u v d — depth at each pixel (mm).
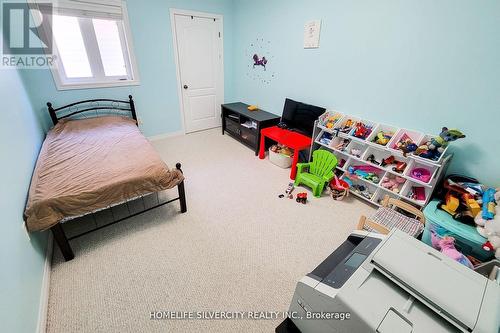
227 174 3037
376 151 2463
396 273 833
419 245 947
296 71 3146
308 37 2836
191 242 1939
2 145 1450
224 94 4566
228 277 1654
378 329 734
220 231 2068
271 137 3188
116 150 2357
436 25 1853
